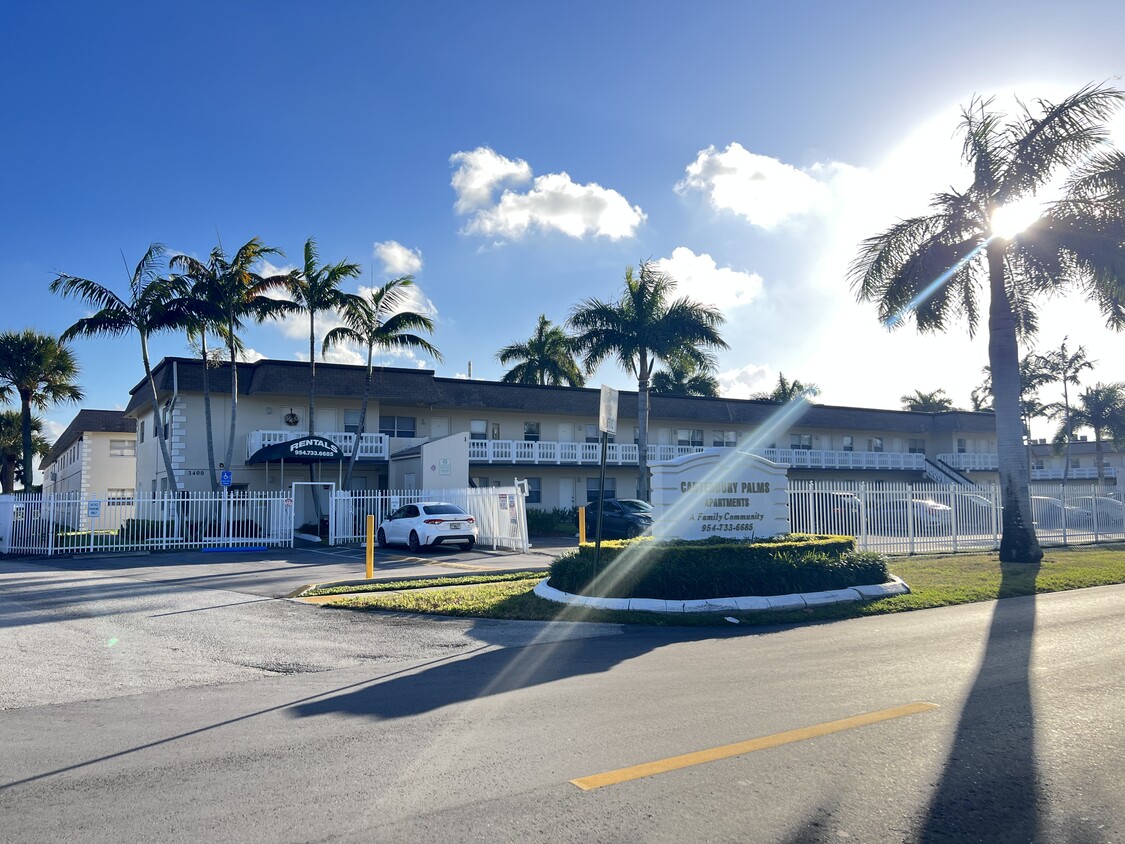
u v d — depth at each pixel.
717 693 7.22
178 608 12.59
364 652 9.37
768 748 5.65
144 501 25.69
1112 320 19.91
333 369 34.69
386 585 14.87
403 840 4.24
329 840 4.25
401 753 5.64
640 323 33.53
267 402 34.62
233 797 4.85
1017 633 10.16
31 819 4.55
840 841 4.21
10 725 6.42
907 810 4.60
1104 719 6.32
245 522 26.86
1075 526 25.19
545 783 5.03
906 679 7.69
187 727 6.34
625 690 7.39
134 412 40.56
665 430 44.19
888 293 20.12
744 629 10.82
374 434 34.88
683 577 12.07
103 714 6.74
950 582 14.89
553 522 34.97
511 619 11.61
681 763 5.36
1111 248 17.81
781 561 12.73
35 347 37.56
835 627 10.86
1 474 57.97
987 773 5.17
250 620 11.52
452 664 8.68
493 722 6.38
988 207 19.34
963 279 20.30
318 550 24.69
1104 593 14.23
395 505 28.08
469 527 23.61
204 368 30.61
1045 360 52.47
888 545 19.97
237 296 30.39
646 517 29.20
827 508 19.06
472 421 39.56
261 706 6.97
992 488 22.22
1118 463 64.75
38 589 14.98
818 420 47.78
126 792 4.95
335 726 6.32
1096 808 4.63
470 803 4.72
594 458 39.62
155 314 29.03
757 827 4.38
